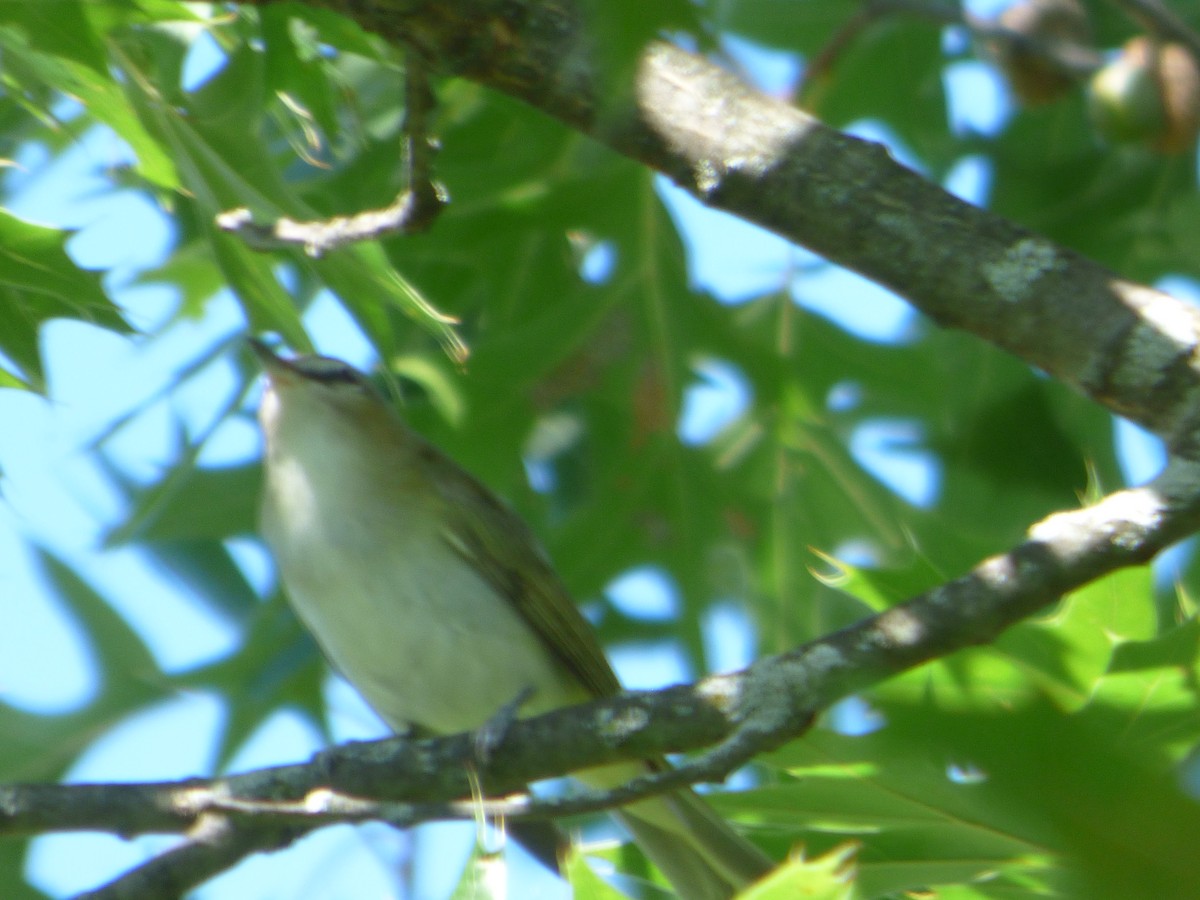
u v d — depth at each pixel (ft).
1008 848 18.45
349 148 35.70
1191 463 18.47
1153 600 19.53
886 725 6.33
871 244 20.48
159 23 25.91
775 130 20.80
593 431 36.60
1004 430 38.24
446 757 21.63
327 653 31.68
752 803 19.27
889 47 38.91
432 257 36.37
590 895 14.97
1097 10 39.11
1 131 35.58
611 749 20.29
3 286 25.31
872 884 19.11
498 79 19.72
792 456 37.14
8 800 20.57
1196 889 4.96
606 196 36.40
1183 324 19.47
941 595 18.33
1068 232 38.83
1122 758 5.28
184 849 20.85
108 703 35.17
